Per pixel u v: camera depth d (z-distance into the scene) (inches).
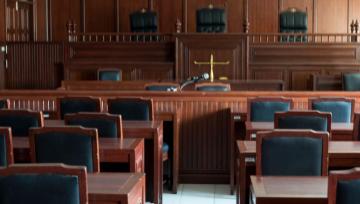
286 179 115.5
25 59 428.1
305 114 169.3
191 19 482.9
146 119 203.9
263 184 111.2
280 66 393.7
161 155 195.8
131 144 154.0
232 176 219.9
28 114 167.2
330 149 147.5
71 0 489.4
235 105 232.1
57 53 426.9
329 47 394.3
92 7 488.4
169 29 483.8
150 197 199.6
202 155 233.8
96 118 166.4
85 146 135.1
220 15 418.6
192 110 232.7
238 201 168.4
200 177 234.4
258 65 392.8
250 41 394.3
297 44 394.0
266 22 479.8
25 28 477.1
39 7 487.2
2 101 211.3
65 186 89.5
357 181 90.2
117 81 336.8
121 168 172.6
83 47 404.8
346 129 186.1
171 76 391.9
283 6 479.5
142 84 330.0
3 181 89.7
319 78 379.2
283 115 169.8
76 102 205.0
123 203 100.9
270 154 129.3
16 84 429.1
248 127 187.3
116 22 486.9
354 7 476.7
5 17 437.4
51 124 185.8
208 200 211.5
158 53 402.6
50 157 135.9
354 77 371.2
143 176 116.3
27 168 90.3
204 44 382.0
